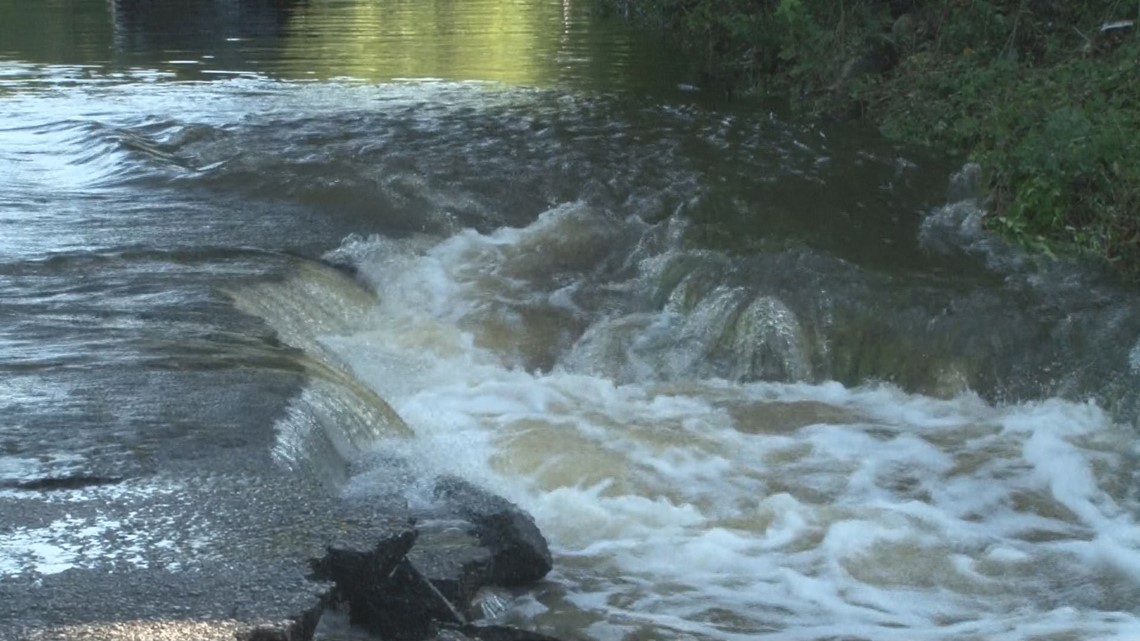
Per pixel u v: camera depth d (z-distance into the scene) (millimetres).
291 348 10180
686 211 14953
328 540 6664
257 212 14461
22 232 13211
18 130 18375
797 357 11836
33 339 9922
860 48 21344
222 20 32000
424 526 7777
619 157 16984
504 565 7754
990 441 10633
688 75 23406
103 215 14055
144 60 25078
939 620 7797
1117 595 8188
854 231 14539
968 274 13227
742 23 22453
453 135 17938
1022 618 7852
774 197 15586
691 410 11117
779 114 20094
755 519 9078
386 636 6695
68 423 8195
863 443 10555
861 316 12195
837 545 8703
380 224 14344
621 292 13086
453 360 11734
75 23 31062
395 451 9266
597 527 8797
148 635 5652
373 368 11203
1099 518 9336
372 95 21109
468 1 36125
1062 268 13383
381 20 31938
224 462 7660
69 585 6090
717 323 12258
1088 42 19594
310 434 8523
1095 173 14555
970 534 8969
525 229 14211
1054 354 11641
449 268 13266
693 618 7637
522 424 10547
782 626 7609
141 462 7621
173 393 8797
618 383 11703
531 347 12188
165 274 11930
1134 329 11773
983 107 18578
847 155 17578
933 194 15969
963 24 20797
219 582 6168
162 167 16125
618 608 7699
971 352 11734
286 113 19438
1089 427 10867
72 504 7012
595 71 23797
